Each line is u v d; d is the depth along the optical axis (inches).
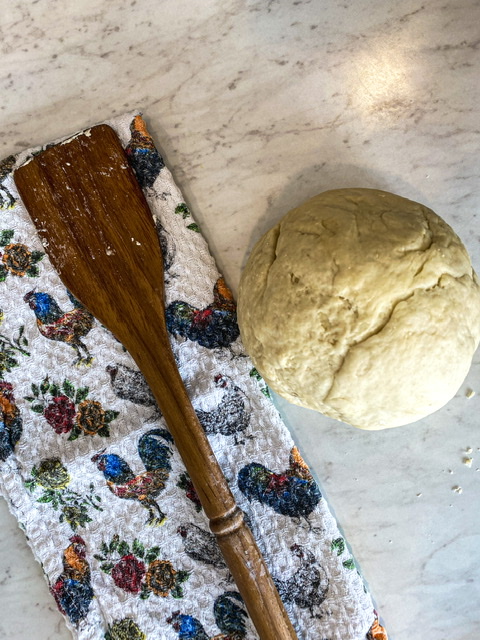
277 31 16.8
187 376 16.3
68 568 16.1
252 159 16.8
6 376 16.4
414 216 13.9
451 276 13.5
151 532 16.3
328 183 16.7
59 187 16.0
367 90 16.6
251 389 16.1
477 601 16.4
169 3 16.9
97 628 16.0
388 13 16.6
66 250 15.9
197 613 16.1
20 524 16.1
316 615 15.8
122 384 16.4
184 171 17.0
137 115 16.6
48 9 17.1
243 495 16.1
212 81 16.9
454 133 16.4
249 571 14.7
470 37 16.4
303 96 16.7
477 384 16.5
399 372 13.1
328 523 15.9
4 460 16.1
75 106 17.1
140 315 15.5
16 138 17.2
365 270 13.1
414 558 16.6
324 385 13.5
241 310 14.9
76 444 16.3
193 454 14.9
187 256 16.4
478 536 16.4
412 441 16.6
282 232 14.4
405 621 16.6
